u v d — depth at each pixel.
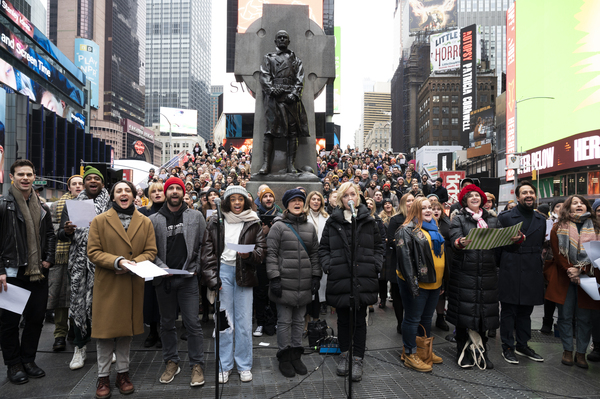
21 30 47.62
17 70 46.09
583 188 35.25
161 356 4.74
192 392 3.78
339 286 4.09
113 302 3.67
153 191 4.79
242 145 39.91
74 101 63.34
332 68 8.53
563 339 4.60
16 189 4.03
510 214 4.87
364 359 4.67
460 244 4.39
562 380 4.12
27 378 4.02
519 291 4.61
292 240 4.25
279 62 7.77
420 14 112.06
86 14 134.50
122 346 3.82
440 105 92.88
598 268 4.33
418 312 4.37
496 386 3.96
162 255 4.06
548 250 5.80
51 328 5.85
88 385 3.94
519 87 45.31
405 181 15.94
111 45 145.88
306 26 8.52
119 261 3.56
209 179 14.91
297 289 4.19
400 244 4.25
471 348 4.45
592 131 33.84
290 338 4.30
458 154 68.69
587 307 4.40
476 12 111.94
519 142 45.28
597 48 34.44
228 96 40.12
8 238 3.87
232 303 4.12
